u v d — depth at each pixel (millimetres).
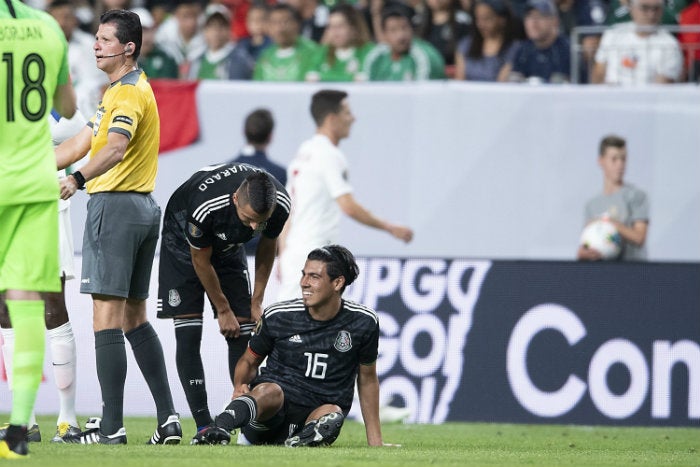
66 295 34562
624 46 40875
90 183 22578
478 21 43625
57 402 34219
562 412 34219
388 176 38156
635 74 40812
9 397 33469
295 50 44156
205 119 38594
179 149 38594
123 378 22703
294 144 38406
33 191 18031
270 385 22656
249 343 23438
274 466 17906
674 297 34188
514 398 34281
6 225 18141
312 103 33500
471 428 32688
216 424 21953
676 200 37531
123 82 22031
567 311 34406
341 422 22562
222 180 22922
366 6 48469
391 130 38125
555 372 34312
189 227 22828
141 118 22094
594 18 46719
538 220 37844
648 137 37562
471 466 18906
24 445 18094
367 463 18797
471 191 38000
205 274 23375
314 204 33094
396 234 34188
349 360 23188
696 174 37500
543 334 34406
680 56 40906
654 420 34000
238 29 50562
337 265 22609
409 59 43094
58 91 19719
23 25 18125
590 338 34312
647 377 34125
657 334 34156
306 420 23062
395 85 38156
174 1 50062
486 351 34438
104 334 22547
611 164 37562
